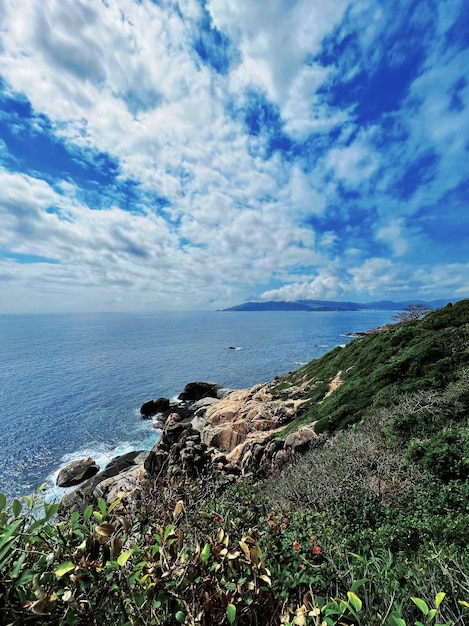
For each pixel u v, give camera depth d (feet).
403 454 28.73
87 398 175.52
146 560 6.43
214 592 6.48
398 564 10.44
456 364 47.83
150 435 124.16
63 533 5.96
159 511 10.02
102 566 5.47
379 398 49.67
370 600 7.43
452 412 34.68
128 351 350.84
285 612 6.78
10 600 4.67
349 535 16.52
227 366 257.55
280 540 10.12
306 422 58.18
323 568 8.79
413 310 150.41
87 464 96.07
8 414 148.97
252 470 49.90
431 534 16.15
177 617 5.36
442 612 7.77
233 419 86.43
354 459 29.94
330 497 22.76
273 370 241.55
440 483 22.74
